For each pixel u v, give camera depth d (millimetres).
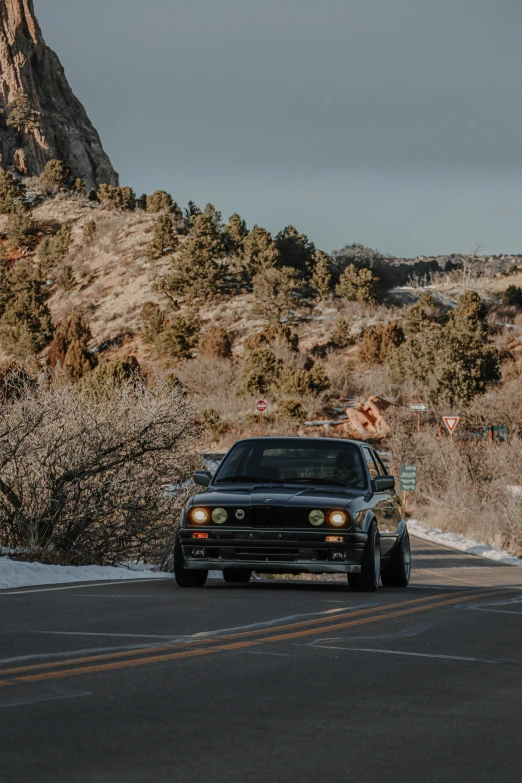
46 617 16766
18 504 31953
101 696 10820
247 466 23781
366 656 13867
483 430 98125
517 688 12023
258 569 21812
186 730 9508
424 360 131375
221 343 154125
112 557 33406
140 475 34156
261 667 12773
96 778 7910
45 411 32500
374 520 22375
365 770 8359
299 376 129500
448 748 9148
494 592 24422
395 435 80188
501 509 60188
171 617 16938
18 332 169000
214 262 182750
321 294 182875
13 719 9688
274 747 8992
